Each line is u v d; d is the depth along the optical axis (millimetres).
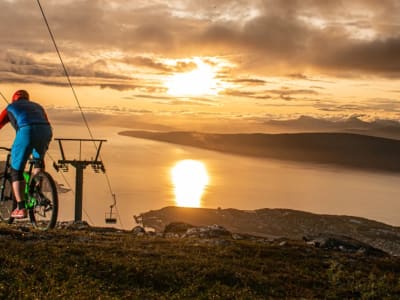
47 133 12242
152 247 15953
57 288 10039
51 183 12266
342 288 14617
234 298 11672
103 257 13016
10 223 13492
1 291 9438
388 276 16453
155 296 10969
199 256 15328
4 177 13383
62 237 15188
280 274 14875
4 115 12438
